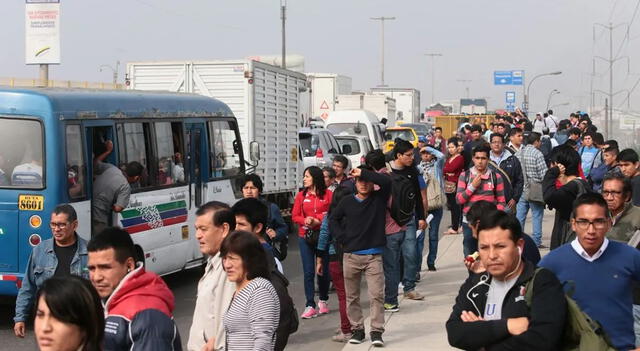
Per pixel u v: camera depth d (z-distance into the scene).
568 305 5.31
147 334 5.34
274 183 21.14
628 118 38.53
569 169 9.70
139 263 5.70
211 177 15.68
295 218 12.86
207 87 20.02
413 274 13.83
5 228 11.77
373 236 10.71
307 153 25.61
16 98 11.78
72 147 12.02
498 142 15.29
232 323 6.35
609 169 14.70
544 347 5.18
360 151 30.17
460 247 19.25
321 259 12.91
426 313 12.81
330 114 34.41
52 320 3.94
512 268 5.36
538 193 18.17
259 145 19.48
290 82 22.34
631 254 6.40
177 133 14.70
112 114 12.90
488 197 12.82
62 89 12.50
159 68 20.38
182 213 14.67
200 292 6.90
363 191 10.66
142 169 13.52
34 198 11.70
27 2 25.34
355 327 10.98
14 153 11.82
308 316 12.90
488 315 5.41
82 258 9.70
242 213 7.55
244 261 6.37
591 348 5.23
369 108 52.09
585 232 6.35
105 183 12.49
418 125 54.00
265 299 6.30
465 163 20.81
